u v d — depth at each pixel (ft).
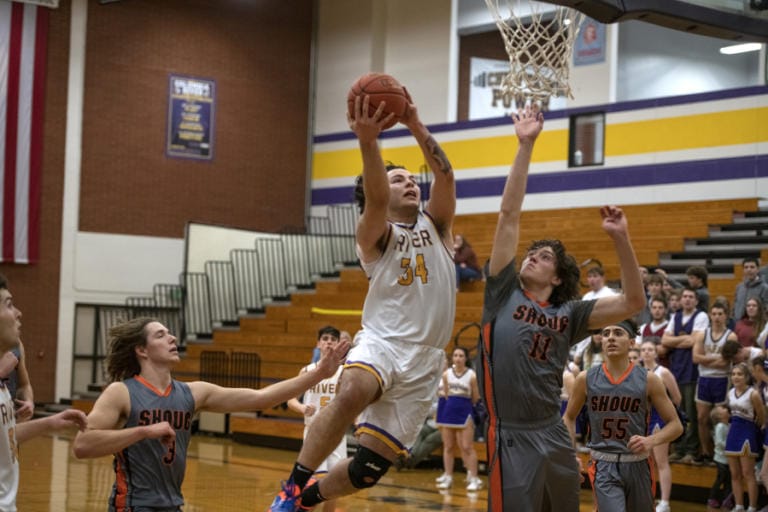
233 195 71.10
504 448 16.49
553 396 16.67
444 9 68.08
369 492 35.99
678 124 56.90
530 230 59.26
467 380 37.86
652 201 57.52
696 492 35.45
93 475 38.19
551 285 16.96
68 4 65.51
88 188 65.87
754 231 50.44
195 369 60.34
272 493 34.55
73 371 65.00
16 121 63.46
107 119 66.64
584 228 56.95
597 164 59.82
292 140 73.72
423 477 40.91
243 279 68.08
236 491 34.94
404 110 14.73
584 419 22.91
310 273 68.39
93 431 14.48
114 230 66.64
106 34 66.80
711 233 51.75
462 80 68.28
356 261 65.92
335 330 27.68
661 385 21.56
